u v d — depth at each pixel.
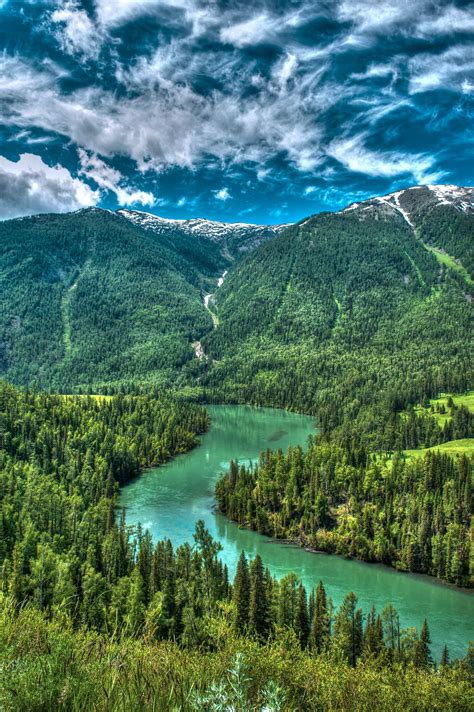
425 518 109.94
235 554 109.81
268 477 140.38
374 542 109.94
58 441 168.38
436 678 46.66
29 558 87.12
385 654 60.78
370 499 130.50
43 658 7.56
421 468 135.62
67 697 6.58
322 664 35.69
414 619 84.38
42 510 112.50
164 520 127.56
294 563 106.69
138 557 86.69
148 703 6.59
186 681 7.71
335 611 84.81
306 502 127.00
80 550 96.50
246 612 72.50
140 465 177.12
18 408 182.00
